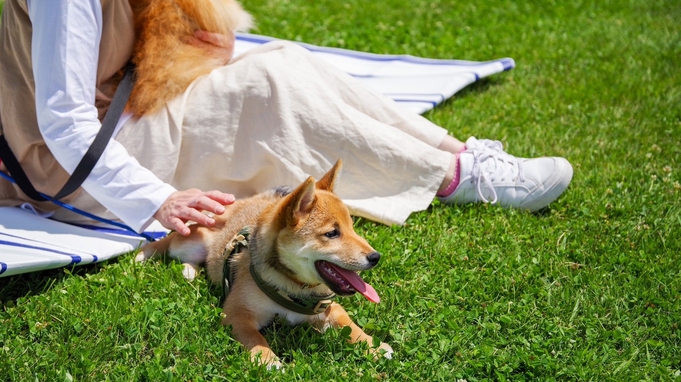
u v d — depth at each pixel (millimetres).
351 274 3453
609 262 4176
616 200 4898
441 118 6188
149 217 3873
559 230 4574
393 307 3760
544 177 4688
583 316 3730
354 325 3592
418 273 4094
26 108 4012
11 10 3848
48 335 3443
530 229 4531
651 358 3453
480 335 3570
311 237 3412
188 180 4387
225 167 4352
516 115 6336
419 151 4512
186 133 4258
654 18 9109
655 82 7031
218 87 4266
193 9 4266
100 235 4211
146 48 4129
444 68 6871
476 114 6293
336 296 3840
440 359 3402
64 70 3707
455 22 8914
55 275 3947
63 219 4379
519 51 7926
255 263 3516
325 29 8477
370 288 3451
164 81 4191
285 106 4270
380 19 8961
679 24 8836
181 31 4246
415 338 3553
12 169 4113
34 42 3721
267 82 4270
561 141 5809
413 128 4715
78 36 3719
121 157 3887
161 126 4188
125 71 4172
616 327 3629
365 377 3182
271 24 8594
